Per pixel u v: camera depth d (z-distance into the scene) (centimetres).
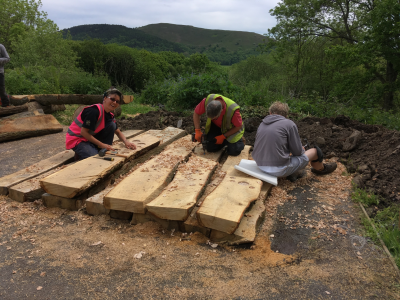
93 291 210
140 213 296
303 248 265
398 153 432
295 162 362
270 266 240
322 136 569
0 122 646
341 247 266
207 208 276
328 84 2247
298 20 2148
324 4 2098
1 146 586
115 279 223
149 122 727
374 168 417
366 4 1959
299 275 229
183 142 521
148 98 1273
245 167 372
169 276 227
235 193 309
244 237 266
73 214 320
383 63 1778
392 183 376
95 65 2352
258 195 311
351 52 1596
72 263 241
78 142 416
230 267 238
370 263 243
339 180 414
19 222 302
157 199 293
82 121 416
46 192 339
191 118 729
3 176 422
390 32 1420
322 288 215
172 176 379
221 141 454
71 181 321
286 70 2522
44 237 277
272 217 320
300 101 959
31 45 1736
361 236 283
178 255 253
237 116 435
